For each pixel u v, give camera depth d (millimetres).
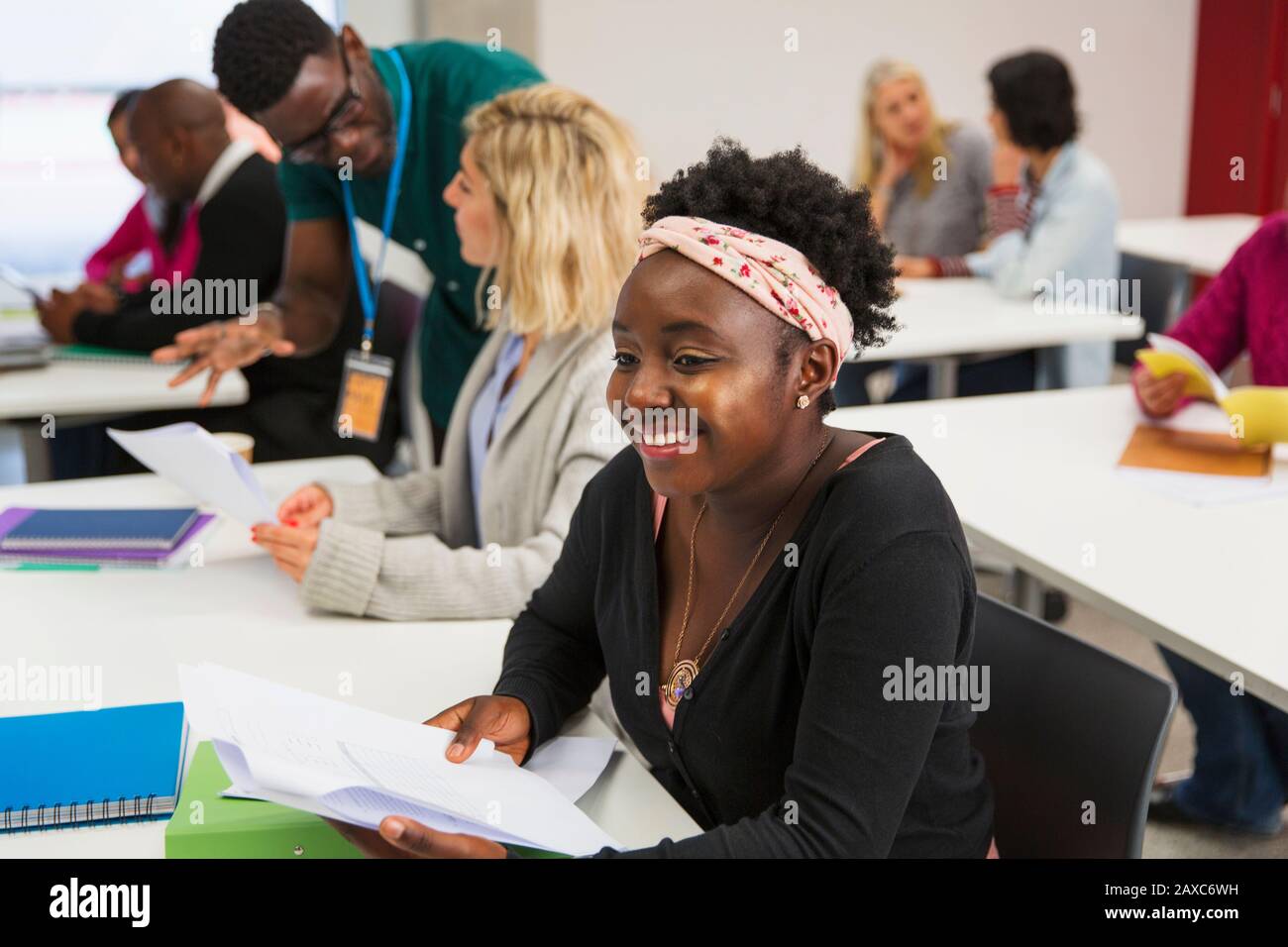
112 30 5535
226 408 2926
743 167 1036
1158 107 5559
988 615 1369
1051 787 1284
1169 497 1833
